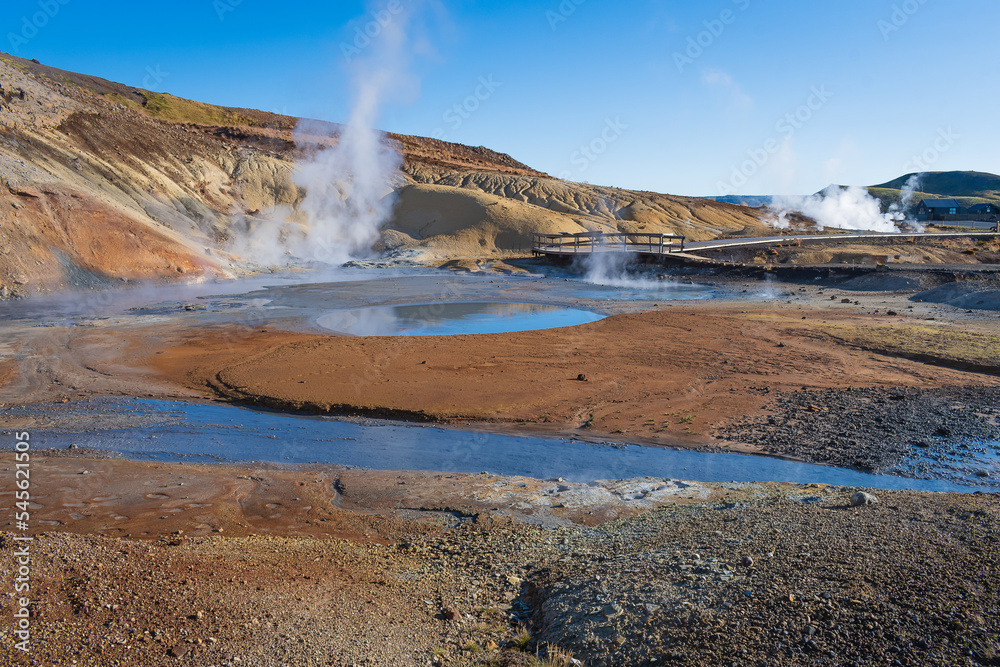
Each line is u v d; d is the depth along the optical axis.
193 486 10.66
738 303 32.16
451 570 7.11
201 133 89.62
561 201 89.81
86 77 104.94
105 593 5.21
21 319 27.91
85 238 39.47
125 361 20.27
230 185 70.44
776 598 5.27
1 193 36.88
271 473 11.37
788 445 12.27
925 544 5.90
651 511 8.70
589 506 9.24
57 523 9.01
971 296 28.06
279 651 4.73
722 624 5.02
